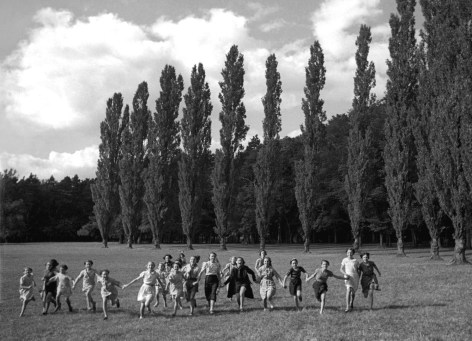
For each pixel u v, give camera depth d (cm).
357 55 5312
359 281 1488
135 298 1883
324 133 5769
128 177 6956
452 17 3612
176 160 6881
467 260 3516
